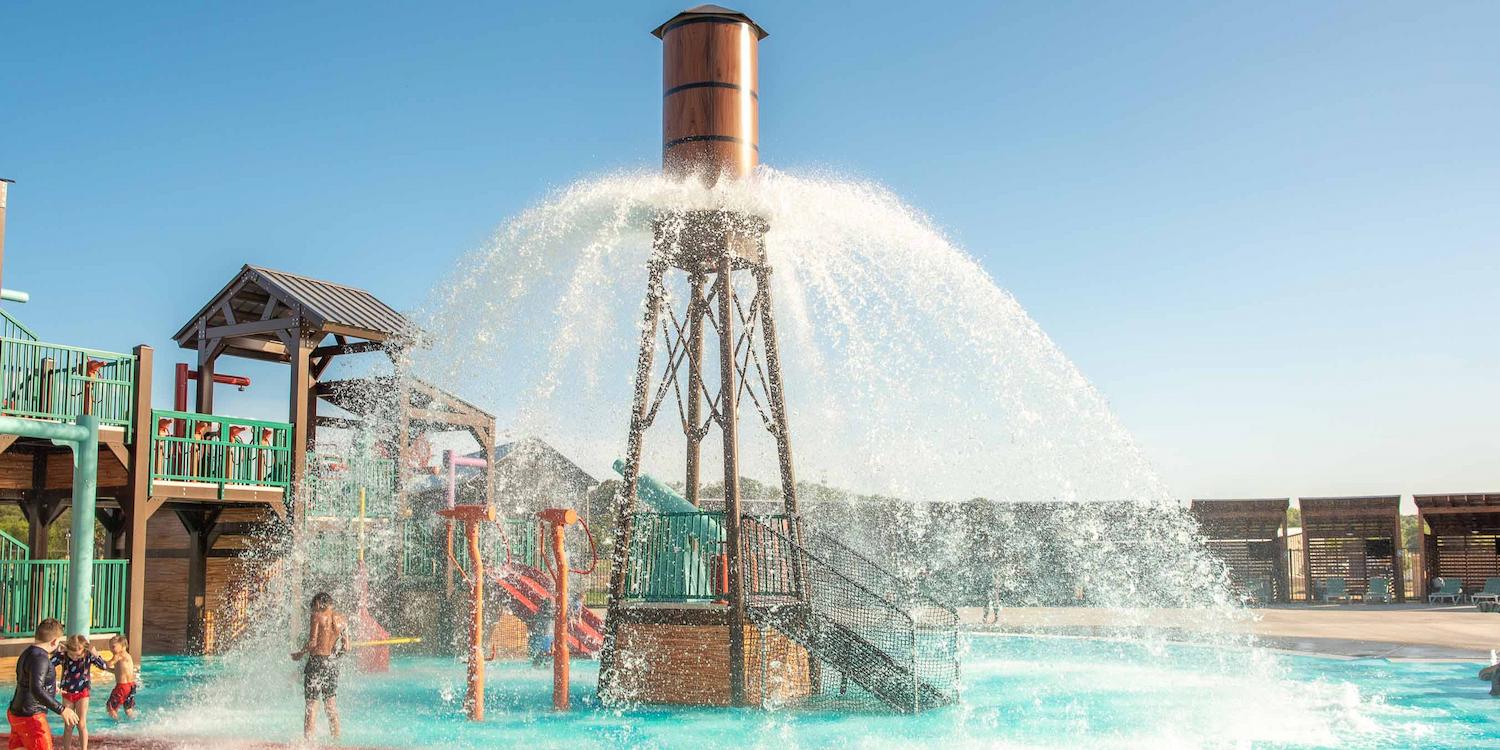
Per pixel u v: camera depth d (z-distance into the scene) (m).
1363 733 11.13
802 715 12.58
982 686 15.03
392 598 21.47
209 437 21.33
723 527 14.19
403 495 22.27
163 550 23.44
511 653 21.05
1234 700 13.49
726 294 13.71
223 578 22.64
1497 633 21.97
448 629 21.22
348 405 22.81
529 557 23.47
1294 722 11.79
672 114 14.40
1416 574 35.03
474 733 11.57
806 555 13.31
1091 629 23.86
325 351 23.28
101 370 18.94
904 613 13.14
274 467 21.28
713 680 13.28
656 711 13.03
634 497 14.15
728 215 13.74
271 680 16.92
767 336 14.49
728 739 11.06
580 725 12.02
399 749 10.68
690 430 14.62
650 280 14.09
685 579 13.90
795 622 13.23
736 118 14.26
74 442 17.45
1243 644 20.41
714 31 14.34
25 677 9.20
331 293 22.98
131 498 18.73
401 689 15.75
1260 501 35.12
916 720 12.19
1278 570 34.75
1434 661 17.42
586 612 20.27
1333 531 34.72
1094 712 12.54
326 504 21.64
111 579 18.31
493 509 13.06
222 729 12.09
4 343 16.98
